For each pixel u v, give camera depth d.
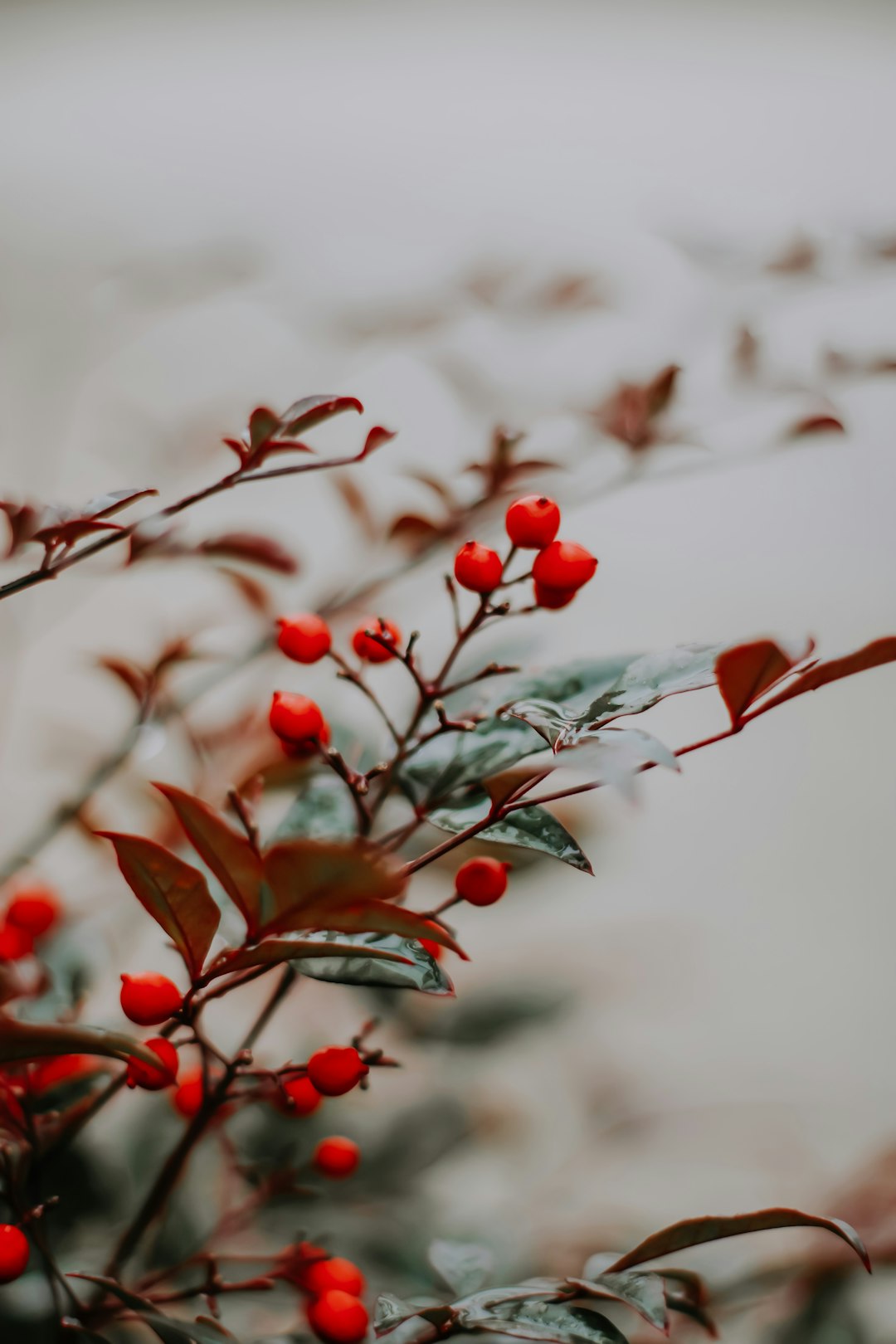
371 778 0.39
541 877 0.48
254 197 1.04
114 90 1.06
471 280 0.52
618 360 0.63
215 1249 0.45
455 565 0.39
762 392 0.49
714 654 0.37
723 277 0.50
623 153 1.02
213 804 0.46
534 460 0.46
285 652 0.39
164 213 1.03
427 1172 0.51
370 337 0.53
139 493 0.38
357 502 0.50
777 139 1.01
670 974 0.92
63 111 1.06
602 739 0.35
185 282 0.61
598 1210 0.70
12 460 0.82
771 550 1.04
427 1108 0.52
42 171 1.04
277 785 0.46
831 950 0.97
